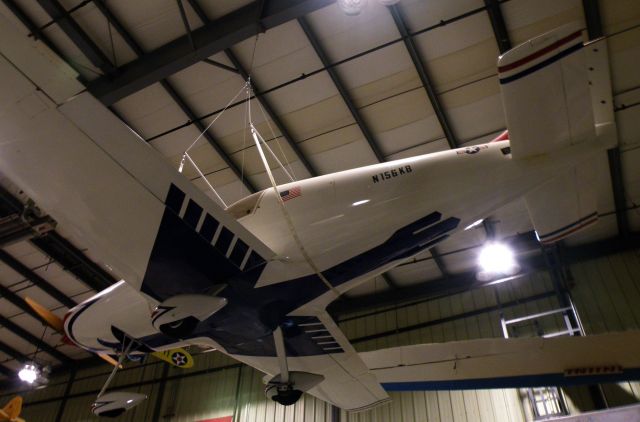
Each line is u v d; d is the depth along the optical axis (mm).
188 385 11578
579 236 9047
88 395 13047
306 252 3605
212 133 7574
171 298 3457
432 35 6457
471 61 6695
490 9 6141
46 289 11086
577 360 4789
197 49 6227
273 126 7445
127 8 6332
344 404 5215
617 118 7090
